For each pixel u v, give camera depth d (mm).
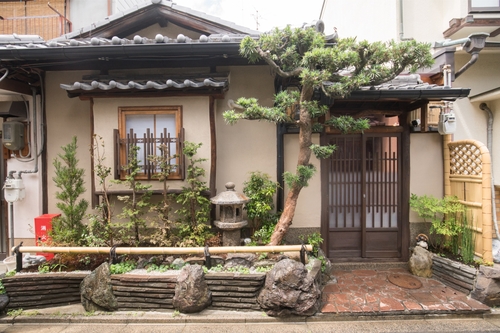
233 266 4094
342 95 3824
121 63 5309
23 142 5465
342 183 5414
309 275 3830
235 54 4801
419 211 4953
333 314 3725
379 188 5422
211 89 4738
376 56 3830
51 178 5449
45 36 7047
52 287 3982
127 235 4914
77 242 4465
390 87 4676
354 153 5406
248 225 5195
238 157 5418
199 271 3828
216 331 3512
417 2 6355
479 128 5707
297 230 5301
